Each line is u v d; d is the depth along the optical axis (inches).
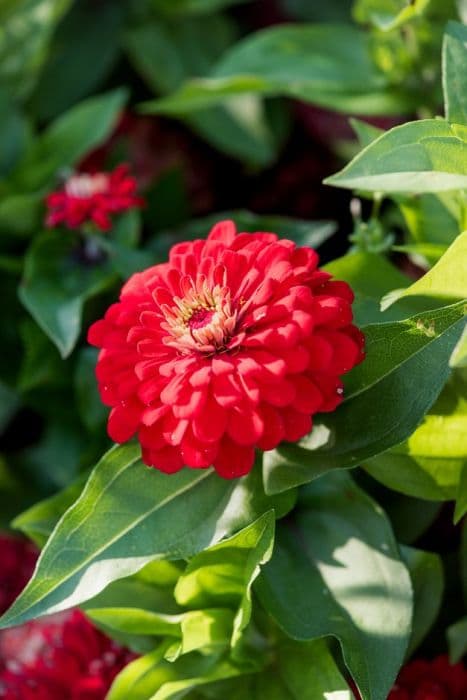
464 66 23.6
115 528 23.4
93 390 28.9
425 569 24.5
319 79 29.1
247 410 22.1
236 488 23.6
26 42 32.7
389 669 23.1
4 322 31.2
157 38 34.3
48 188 31.4
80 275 29.8
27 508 30.0
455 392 23.6
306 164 33.9
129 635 25.1
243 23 35.5
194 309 23.3
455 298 23.4
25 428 32.6
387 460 24.0
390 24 26.7
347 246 32.2
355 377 23.2
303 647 24.4
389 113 28.8
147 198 32.3
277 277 22.8
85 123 31.7
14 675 27.2
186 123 34.2
